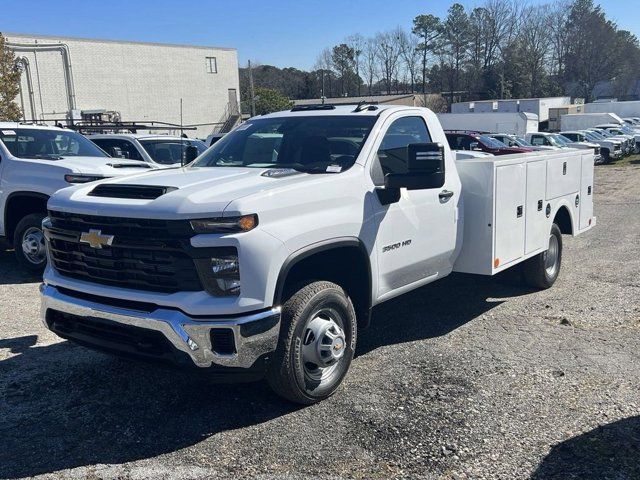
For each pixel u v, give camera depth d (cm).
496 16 9700
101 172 801
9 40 4009
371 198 475
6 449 381
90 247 416
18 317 643
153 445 387
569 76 10244
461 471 355
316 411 431
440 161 459
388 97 6284
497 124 4325
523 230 656
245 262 378
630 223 1298
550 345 557
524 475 350
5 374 494
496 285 768
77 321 428
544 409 430
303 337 419
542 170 689
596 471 352
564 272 847
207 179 441
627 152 3472
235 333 378
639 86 10344
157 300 385
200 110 5347
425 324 623
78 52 4444
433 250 550
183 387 473
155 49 4950
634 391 457
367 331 603
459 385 470
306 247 415
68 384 477
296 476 351
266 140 535
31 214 816
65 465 363
